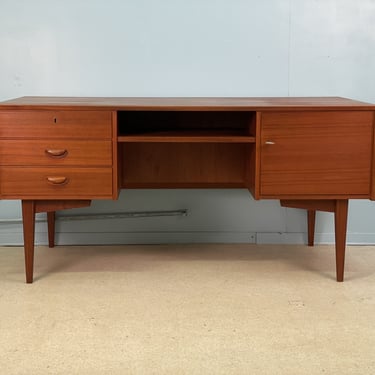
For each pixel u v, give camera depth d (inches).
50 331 76.8
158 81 113.2
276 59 113.0
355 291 91.4
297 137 92.2
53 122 91.5
